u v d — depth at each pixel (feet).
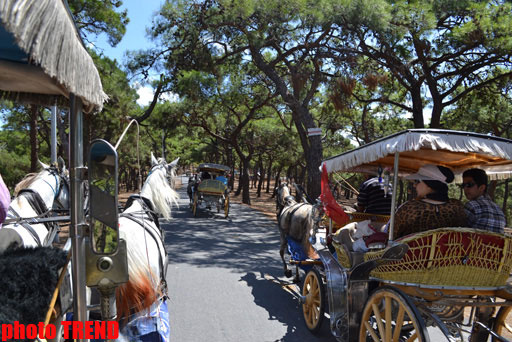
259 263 29.91
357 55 45.32
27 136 77.00
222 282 24.31
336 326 14.38
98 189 8.11
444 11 41.42
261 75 71.56
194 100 65.82
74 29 6.89
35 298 7.68
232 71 71.26
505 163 14.64
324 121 84.64
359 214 19.40
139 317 10.76
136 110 59.36
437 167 12.89
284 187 32.24
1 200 8.70
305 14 43.32
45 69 5.93
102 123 51.72
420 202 12.53
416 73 50.98
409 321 14.70
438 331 17.26
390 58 45.06
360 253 14.17
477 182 13.46
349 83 43.01
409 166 18.94
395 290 11.31
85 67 7.06
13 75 7.47
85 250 8.34
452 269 11.05
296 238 23.44
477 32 37.24
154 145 140.97
